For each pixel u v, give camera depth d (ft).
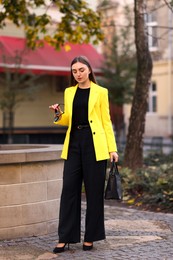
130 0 78.95
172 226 22.76
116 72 68.23
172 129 112.88
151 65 38.37
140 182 30.71
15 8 34.27
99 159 17.80
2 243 19.30
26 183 20.12
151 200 28.17
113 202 29.91
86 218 18.30
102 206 18.33
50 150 20.76
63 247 18.04
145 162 45.21
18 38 60.23
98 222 18.25
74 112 18.08
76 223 18.19
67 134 18.28
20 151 20.06
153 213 26.17
